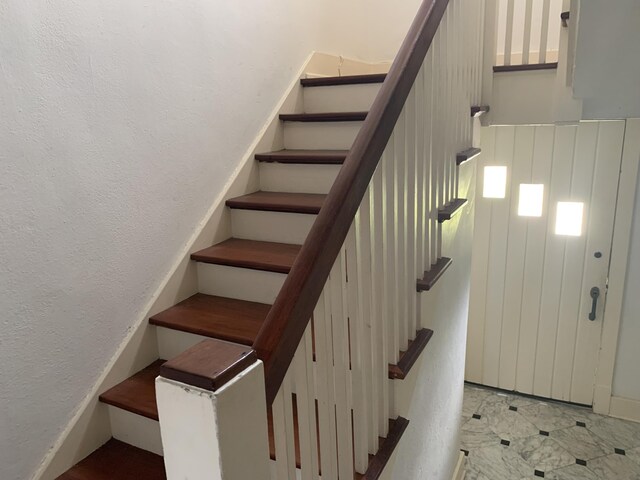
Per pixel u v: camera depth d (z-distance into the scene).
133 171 1.63
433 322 1.91
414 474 1.87
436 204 1.75
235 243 2.04
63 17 1.35
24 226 1.31
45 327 1.40
